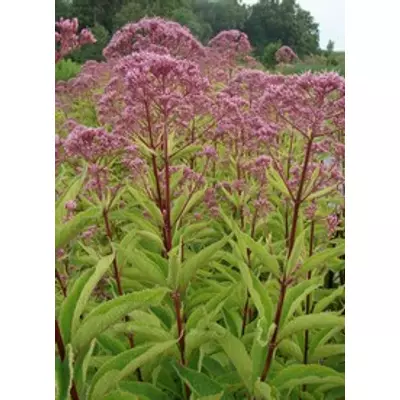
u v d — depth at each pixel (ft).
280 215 3.39
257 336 1.85
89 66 4.75
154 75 2.60
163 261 2.33
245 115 3.24
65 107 4.64
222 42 4.31
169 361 2.31
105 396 1.66
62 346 1.55
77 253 2.78
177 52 3.42
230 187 3.34
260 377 2.01
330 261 2.84
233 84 3.73
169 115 2.83
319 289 3.06
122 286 2.67
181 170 2.94
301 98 2.31
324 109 2.33
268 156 2.84
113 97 3.20
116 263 2.45
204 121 3.63
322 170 2.40
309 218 2.75
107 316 1.54
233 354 1.99
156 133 2.88
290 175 3.12
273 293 2.57
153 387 2.11
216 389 2.00
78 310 1.57
